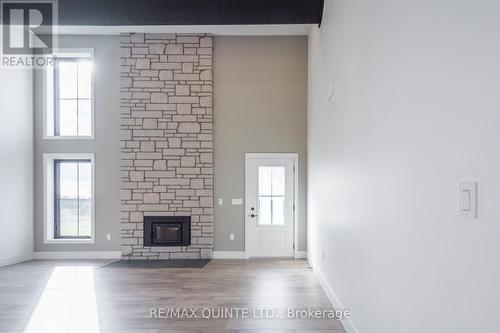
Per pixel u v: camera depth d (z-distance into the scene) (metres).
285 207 6.03
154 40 5.95
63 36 6.05
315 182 4.90
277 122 6.04
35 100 6.07
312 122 5.26
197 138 5.95
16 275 4.89
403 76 1.71
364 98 2.41
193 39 5.96
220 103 6.06
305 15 4.08
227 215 6.02
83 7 3.66
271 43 6.05
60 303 3.73
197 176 5.94
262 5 3.79
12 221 5.63
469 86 1.15
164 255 5.93
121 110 5.95
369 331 2.29
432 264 1.40
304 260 5.80
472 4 1.14
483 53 1.08
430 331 1.42
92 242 6.01
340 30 3.22
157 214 5.93
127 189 5.93
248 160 6.03
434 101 1.39
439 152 1.35
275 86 6.04
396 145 1.80
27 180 5.91
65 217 6.21
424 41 1.48
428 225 1.44
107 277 4.77
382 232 2.03
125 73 5.95
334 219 3.51
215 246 6.01
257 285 4.37
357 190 2.60
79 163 6.20
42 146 6.05
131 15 3.76
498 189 1.01
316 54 4.82
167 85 5.95
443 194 1.32
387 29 1.94
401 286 1.73
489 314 1.04
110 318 3.30
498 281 1.00
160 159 5.93
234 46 6.06
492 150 1.04
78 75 6.24
